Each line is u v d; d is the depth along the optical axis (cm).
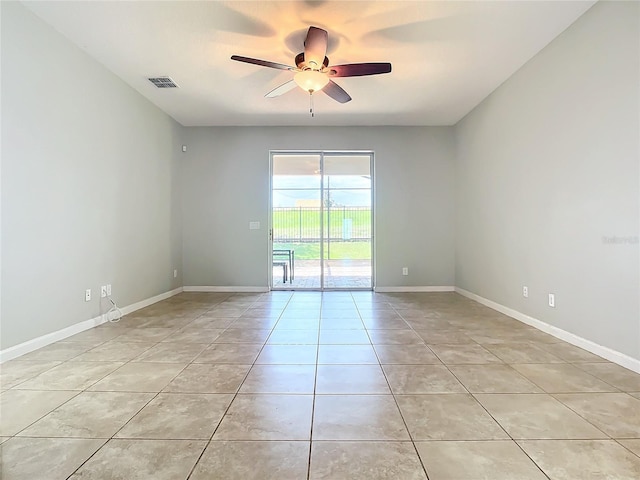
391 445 151
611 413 178
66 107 312
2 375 228
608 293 255
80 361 253
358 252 591
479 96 443
